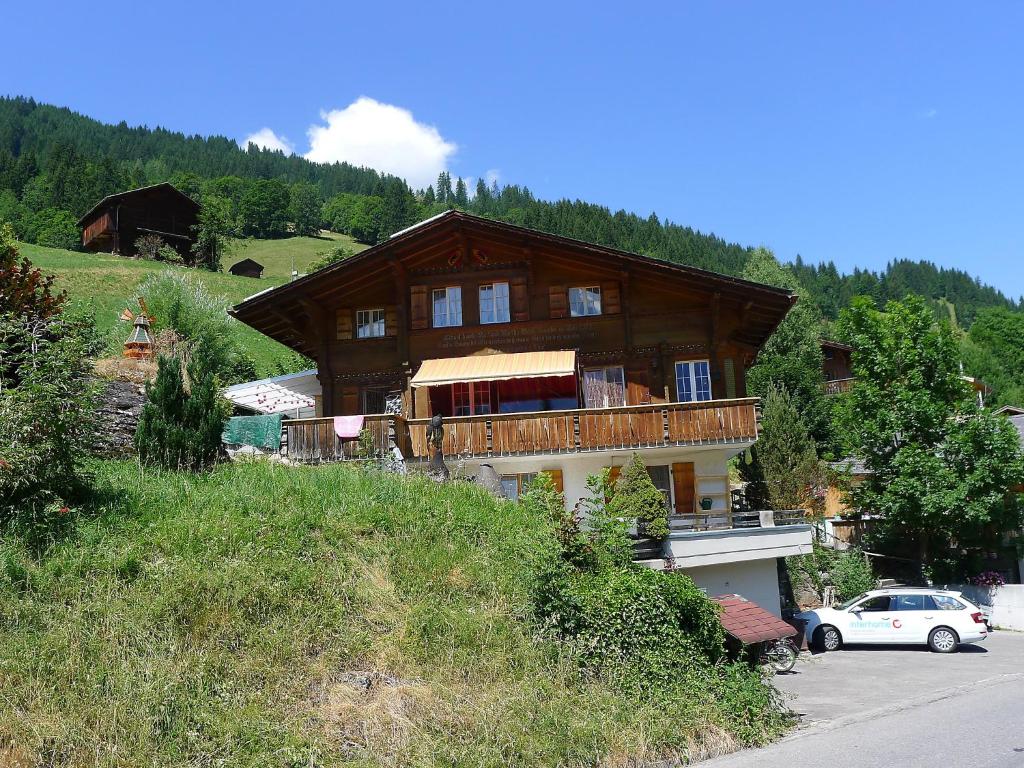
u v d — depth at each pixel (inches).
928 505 1021.8
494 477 757.9
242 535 472.4
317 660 390.3
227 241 4018.2
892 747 413.1
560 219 5083.7
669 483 928.9
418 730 362.0
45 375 480.1
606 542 535.8
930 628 846.5
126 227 3489.2
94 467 555.5
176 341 856.3
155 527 466.6
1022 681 634.2
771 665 555.5
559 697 415.2
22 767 296.5
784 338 1899.6
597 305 1011.9
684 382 979.9
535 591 472.1
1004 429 1031.0
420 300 1034.1
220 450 653.3
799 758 397.7
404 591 467.8
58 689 333.7
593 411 900.6
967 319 6550.2
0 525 430.3
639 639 468.1
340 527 511.2
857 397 1131.3
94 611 379.9
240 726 335.6
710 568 786.8
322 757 332.8
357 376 1045.2
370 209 6392.7
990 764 366.3
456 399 1016.2
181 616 390.9
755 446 1330.0
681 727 421.7
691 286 970.7
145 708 331.3
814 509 1286.9
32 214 4532.5
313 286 1029.2
